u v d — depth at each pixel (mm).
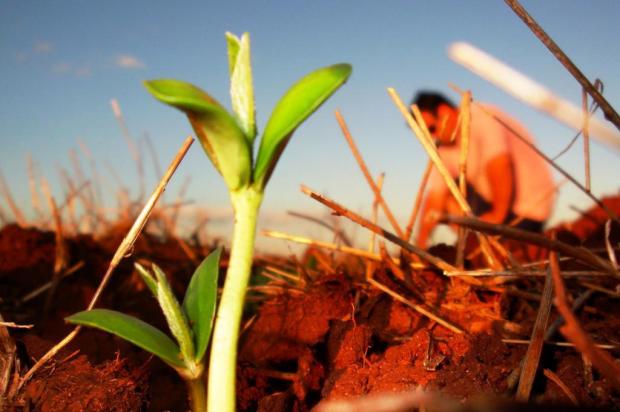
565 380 121
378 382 124
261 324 166
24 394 127
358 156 166
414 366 126
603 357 78
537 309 156
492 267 158
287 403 143
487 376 121
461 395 115
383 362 129
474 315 149
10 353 131
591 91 109
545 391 121
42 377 130
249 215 99
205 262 120
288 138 96
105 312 110
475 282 155
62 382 129
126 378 132
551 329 136
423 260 167
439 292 158
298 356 158
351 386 124
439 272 165
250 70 98
